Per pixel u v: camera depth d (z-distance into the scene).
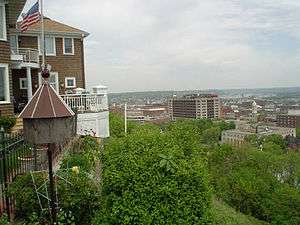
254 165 55.94
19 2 21.78
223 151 56.44
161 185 7.05
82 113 21.98
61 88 30.12
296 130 148.62
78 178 8.26
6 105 20.42
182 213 7.10
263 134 127.56
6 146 8.45
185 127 13.69
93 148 13.43
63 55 30.25
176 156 7.71
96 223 7.23
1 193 7.88
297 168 59.69
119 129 25.02
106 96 23.53
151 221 6.92
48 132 5.14
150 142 8.09
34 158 9.81
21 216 7.57
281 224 41.03
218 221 13.28
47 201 7.44
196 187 7.39
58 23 31.56
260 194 43.47
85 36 31.64
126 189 7.07
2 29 20.45
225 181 44.66
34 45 28.77
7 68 20.62
